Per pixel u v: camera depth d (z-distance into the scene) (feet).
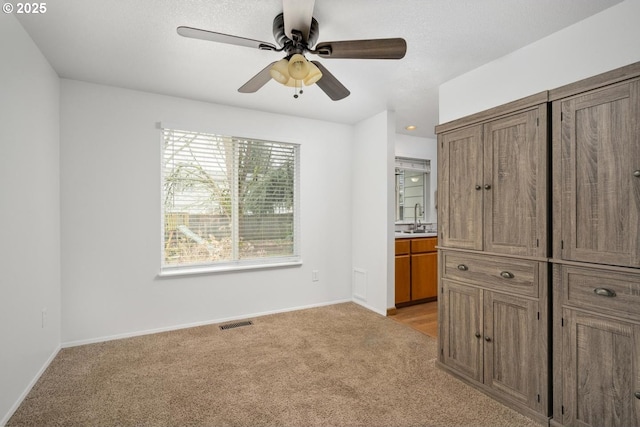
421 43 6.89
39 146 7.29
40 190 7.35
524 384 5.99
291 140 12.21
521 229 6.11
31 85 6.82
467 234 7.18
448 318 7.61
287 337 9.62
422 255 13.71
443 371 7.64
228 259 11.26
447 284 7.67
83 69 8.27
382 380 7.20
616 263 4.83
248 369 7.65
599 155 5.04
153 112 9.95
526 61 6.95
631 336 4.66
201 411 6.02
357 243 13.21
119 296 9.49
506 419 5.85
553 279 5.61
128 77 8.79
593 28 5.83
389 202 11.73
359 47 5.48
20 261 6.25
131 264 9.64
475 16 5.95
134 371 7.50
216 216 11.07
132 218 9.65
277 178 12.16
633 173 4.67
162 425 5.62
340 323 10.85
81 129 9.00
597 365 5.03
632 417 4.64
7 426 5.54
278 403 6.29
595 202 5.08
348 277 13.50
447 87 8.91
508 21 6.07
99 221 9.23
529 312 5.94
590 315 5.12
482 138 6.86
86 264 9.07
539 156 5.82
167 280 10.16
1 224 5.50
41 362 7.32
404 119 12.84
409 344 9.18
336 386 6.93
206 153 10.89
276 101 10.68
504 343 6.36
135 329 9.70
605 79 4.94
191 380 7.13
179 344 9.07
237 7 5.77
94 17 6.06
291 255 12.47
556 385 5.54
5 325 5.64
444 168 7.78
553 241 5.62
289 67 5.56
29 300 6.67
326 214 13.00
